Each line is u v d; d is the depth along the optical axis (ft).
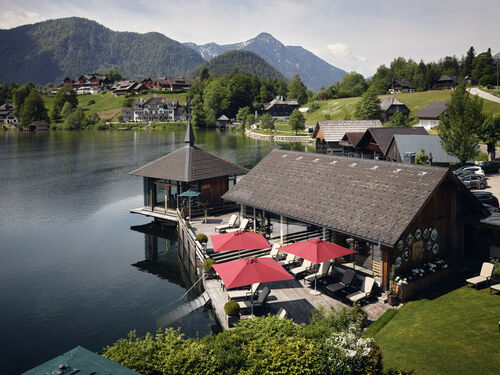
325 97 598.34
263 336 40.01
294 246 69.26
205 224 110.63
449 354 46.60
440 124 158.20
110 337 68.03
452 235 75.05
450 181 71.56
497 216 73.56
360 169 83.41
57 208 156.15
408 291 63.62
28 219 141.69
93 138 449.48
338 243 76.95
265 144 360.69
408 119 378.32
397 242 60.39
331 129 286.66
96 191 184.24
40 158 286.25
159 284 90.89
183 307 74.90
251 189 98.53
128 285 90.17
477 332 50.57
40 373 27.99
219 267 63.31
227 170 128.98
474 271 71.97
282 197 88.43
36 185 195.93
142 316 75.46
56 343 66.54
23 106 640.58
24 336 68.80
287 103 618.44
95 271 98.27
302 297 67.82
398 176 74.59
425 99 428.15
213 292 73.31
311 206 79.87
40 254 109.29
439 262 71.41
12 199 169.27
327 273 72.64
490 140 181.88
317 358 36.91
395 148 172.14
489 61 623.77
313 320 48.62
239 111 604.08
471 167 144.36
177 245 119.34
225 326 61.62
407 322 56.03
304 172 94.07
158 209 132.77
